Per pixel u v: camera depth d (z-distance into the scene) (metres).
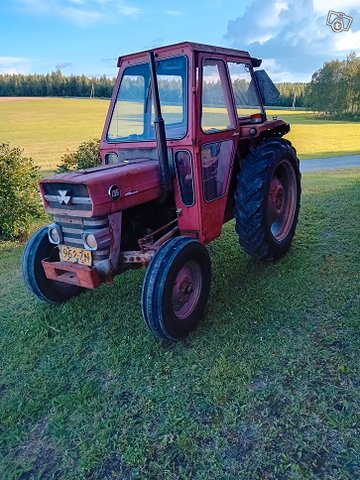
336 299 3.11
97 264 2.75
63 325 3.22
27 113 43.16
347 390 2.22
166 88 3.05
